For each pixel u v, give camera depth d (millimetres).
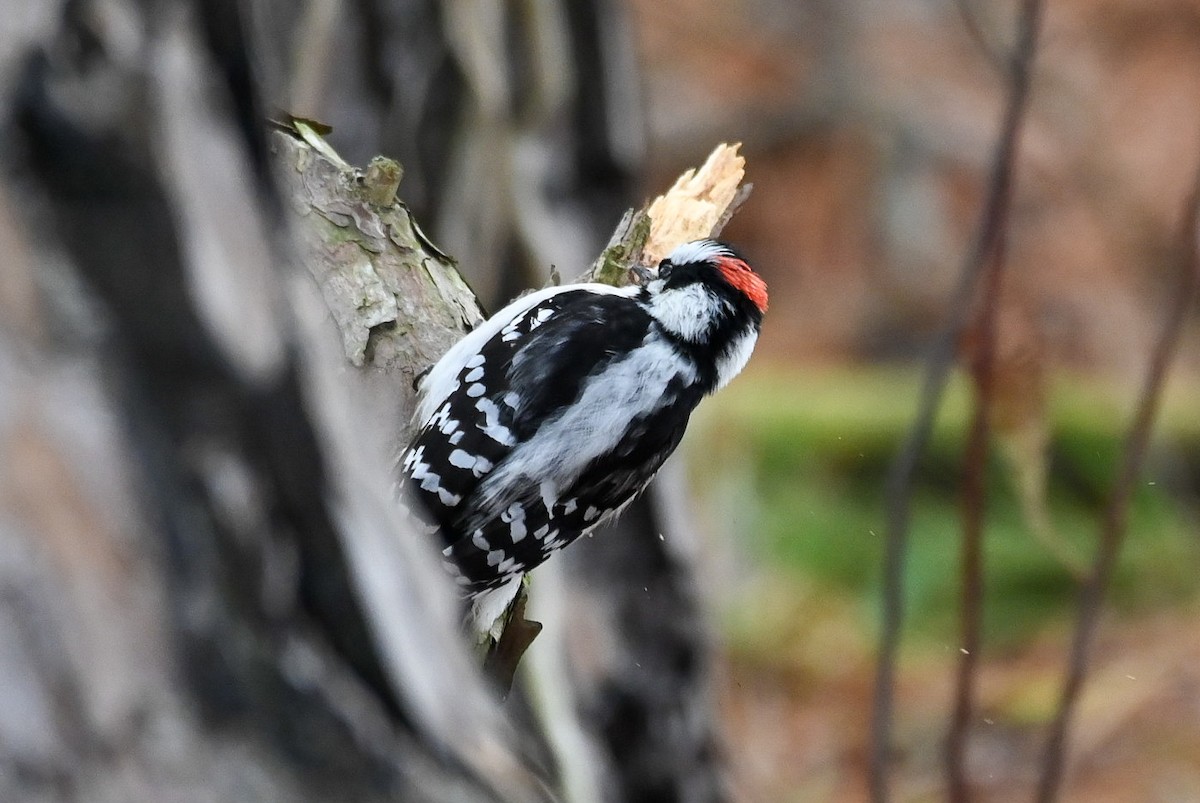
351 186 8844
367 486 3398
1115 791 16641
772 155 37125
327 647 3166
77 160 2914
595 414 7977
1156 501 22750
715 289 8641
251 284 3148
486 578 7855
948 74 37219
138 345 2949
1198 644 19672
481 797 3289
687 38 37781
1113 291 33250
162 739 2910
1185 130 34875
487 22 13828
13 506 2795
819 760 17922
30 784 2779
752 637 20312
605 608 13031
